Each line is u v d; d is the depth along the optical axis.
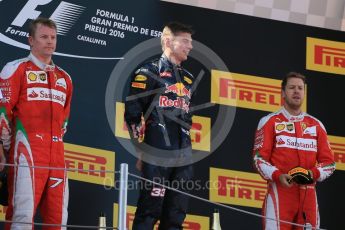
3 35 23.75
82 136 23.94
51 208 20.38
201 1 25.48
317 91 25.89
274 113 22.78
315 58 26.03
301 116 22.73
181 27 22.25
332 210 25.44
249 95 25.44
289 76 22.77
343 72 26.11
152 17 25.00
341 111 25.94
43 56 20.91
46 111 20.69
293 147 22.42
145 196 21.38
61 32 24.20
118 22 24.72
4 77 20.56
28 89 20.66
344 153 25.75
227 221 24.67
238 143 25.11
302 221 22.11
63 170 20.66
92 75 24.28
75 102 24.02
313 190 22.25
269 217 22.08
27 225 20.08
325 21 26.19
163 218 21.59
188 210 24.44
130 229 23.81
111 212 23.84
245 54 25.58
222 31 25.50
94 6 24.58
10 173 20.52
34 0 24.09
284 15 25.98
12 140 20.59
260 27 25.80
